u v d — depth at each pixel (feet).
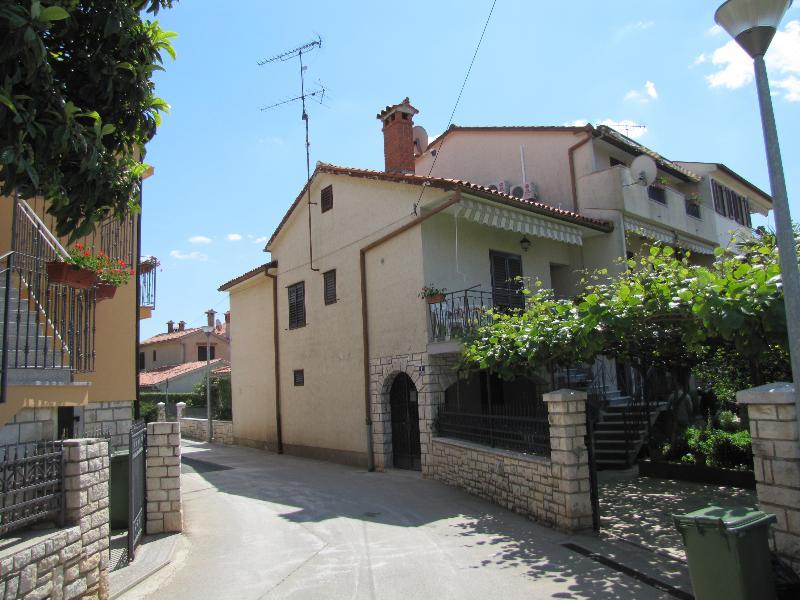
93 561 17.43
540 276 53.83
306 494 39.60
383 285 49.19
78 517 16.67
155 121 19.03
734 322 19.17
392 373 47.62
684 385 42.78
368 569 22.35
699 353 31.35
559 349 28.30
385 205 49.39
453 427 40.83
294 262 63.41
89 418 30.27
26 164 14.29
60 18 13.85
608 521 27.45
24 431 20.83
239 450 69.67
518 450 31.37
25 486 15.43
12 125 14.21
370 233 51.03
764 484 16.89
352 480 44.57
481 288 48.37
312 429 58.75
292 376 62.80
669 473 38.01
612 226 52.80
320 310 58.08
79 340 23.75
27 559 14.15
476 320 41.75
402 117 57.47
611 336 25.77
